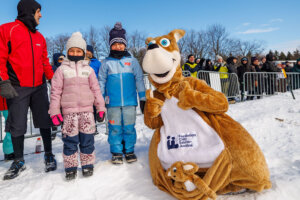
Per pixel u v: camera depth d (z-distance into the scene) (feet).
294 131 13.02
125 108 9.11
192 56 25.13
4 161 11.68
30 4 9.16
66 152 7.82
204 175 5.84
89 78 8.49
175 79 6.72
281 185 6.04
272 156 9.14
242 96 27.73
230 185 5.93
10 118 9.04
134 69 9.30
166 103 6.77
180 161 5.92
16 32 8.83
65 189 7.15
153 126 7.24
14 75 8.95
